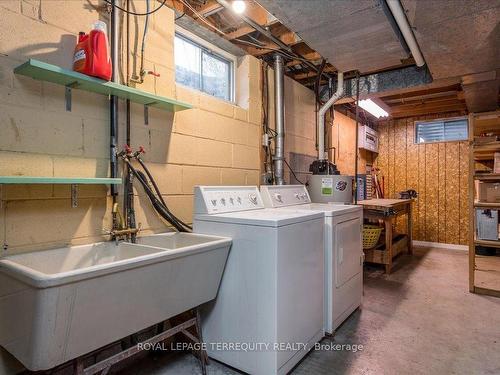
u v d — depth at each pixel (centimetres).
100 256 179
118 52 193
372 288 337
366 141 538
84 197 178
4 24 148
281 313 178
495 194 361
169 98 208
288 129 355
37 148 159
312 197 337
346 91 386
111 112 188
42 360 118
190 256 164
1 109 147
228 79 298
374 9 197
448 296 312
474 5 193
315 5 193
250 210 236
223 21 254
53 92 165
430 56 268
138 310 146
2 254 147
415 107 515
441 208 559
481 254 491
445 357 202
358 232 281
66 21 171
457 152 546
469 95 379
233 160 279
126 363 196
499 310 277
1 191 147
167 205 223
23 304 121
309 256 207
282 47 294
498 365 193
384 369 190
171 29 225
